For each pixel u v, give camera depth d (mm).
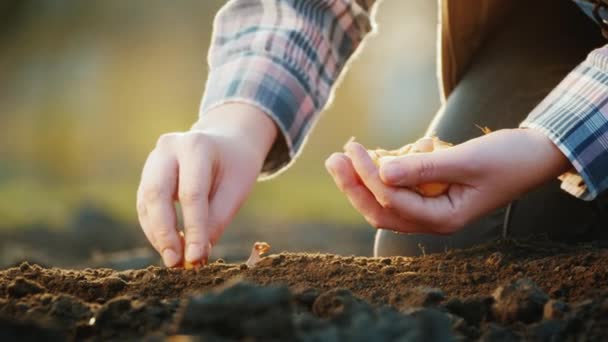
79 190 8492
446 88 3117
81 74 13570
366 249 5250
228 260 4086
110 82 13383
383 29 12500
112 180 9414
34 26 14086
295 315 1490
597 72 2092
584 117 2018
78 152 10773
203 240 1980
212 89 2451
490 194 1976
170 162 2082
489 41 3025
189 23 13945
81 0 14141
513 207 2766
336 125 11586
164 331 1422
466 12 2926
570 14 2920
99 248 5285
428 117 11844
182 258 2029
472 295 1781
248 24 2576
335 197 8320
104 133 11656
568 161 2025
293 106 2436
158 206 2031
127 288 1839
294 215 7219
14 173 9430
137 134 11773
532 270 1893
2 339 1202
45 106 12594
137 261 3844
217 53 2574
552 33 2916
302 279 1896
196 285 1857
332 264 1976
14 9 13938
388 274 1930
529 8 2977
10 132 11516
